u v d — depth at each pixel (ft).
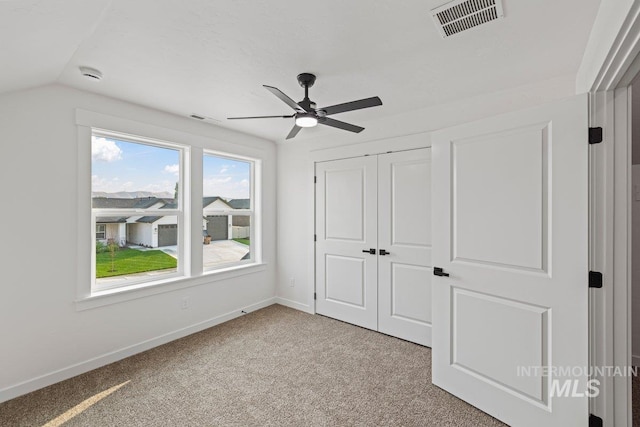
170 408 6.39
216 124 10.93
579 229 5.00
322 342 9.65
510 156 5.83
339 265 11.60
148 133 9.14
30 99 6.98
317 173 12.27
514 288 5.75
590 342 4.93
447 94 8.32
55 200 7.37
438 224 7.12
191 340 9.78
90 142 7.95
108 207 8.73
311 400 6.66
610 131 4.81
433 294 7.26
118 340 8.50
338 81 7.46
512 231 5.79
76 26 4.83
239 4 4.59
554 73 7.11
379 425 5.89
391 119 10.14
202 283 10.70
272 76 7.13
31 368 6.99
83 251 7.83
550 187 5.32
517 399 5.69
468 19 5.03
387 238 10.28
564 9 4.75
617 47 3.76
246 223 12.96
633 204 8.23
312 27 5.23
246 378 7.54
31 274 7.02
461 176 6.66
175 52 6.02
